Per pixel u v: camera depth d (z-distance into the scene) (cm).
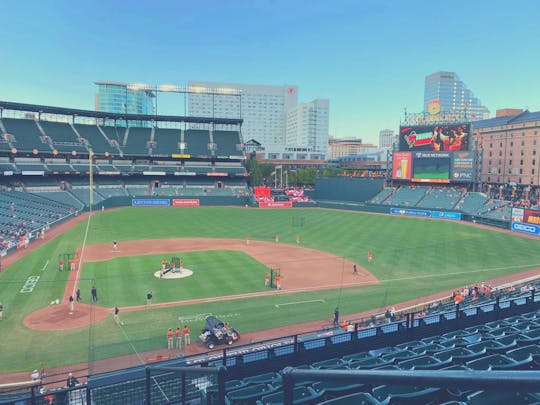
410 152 9706
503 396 812
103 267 4403
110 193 9950
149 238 6106
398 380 295
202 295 3609
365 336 1786
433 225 7638
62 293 3553
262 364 1593
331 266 4666
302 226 7425
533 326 1694
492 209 7988
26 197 8094
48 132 9950
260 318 3131
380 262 4862
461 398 943
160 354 2283
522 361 1047
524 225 6819
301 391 1027
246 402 1049
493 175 11250
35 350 2509
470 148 8938
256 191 10900
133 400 1216
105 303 3356
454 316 1986
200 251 5291
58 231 6425
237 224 7562
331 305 3428
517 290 3388
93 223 7312
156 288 3750
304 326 2988
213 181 11619
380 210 9475
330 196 11350
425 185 9931
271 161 16900
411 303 3472
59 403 1239
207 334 2606
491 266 4675
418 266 4694
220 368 469
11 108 9506
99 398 1234
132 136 11200
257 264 4691
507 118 11106
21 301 3347
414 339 1892
